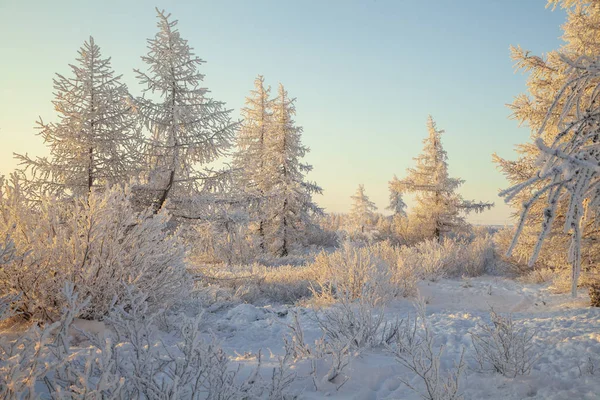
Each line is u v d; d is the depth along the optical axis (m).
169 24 12.24
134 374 2.65
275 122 24.56
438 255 14.73
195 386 2.70
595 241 8.36
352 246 9.97
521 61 9.39
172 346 4.24
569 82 2.47
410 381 3.72
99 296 4.87
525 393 3.40
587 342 4.58
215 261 15.91
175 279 5.90
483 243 17.45
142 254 5.49
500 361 3.87
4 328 4.57
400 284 9.97
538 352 4.57
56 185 10.36
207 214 12.03
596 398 3.13
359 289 8.30
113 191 5.43
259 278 11.13
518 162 9.44
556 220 8.69
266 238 22.98
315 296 8.72
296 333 4.48
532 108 9.04
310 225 24.73
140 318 3.01
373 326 5.05
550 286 11.38
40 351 2.30
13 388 2.05
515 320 6.78
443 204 24.02
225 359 2.98
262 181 23.58
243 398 2.94
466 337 5.39
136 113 11.54
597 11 8.27
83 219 5.12
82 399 2.13
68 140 10.42
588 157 2.20
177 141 11.88
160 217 6.14
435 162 24.88
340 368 3.67
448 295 10.65
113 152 10.94
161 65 11.94
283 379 3.18
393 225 26.53
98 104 10.91
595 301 8.39
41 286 4.67
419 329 6.03
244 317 7.10
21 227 5.00
